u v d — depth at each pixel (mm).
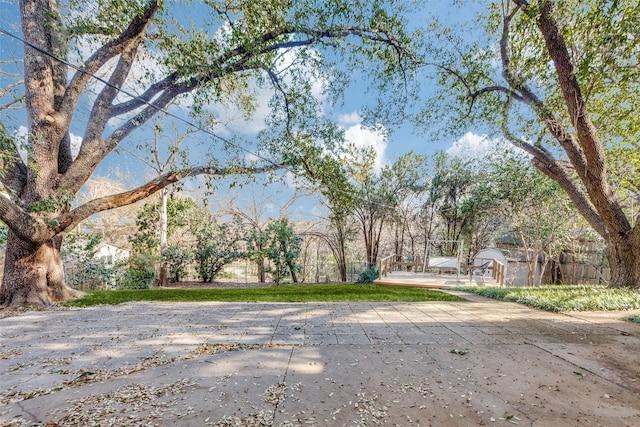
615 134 6734
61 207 5262
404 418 1865
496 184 10781
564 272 11953
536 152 6984
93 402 2066
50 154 5191
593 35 4703
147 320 4215
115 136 5824
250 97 7898
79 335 3551
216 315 4492
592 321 4094
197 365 2674
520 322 4062
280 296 6172
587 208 6527
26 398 2131
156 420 1848
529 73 6012
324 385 2291
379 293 6602
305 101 6898
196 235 11156
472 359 2789
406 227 13938
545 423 1803
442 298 5891
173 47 5227
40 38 5012
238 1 5395
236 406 2004
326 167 8273
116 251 11562
